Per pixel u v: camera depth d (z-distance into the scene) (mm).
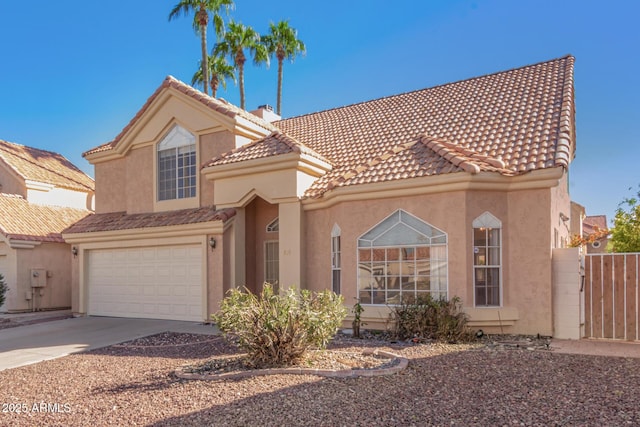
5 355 13062
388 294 14805
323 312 10547
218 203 18453
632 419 6828
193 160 19953
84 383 9703
